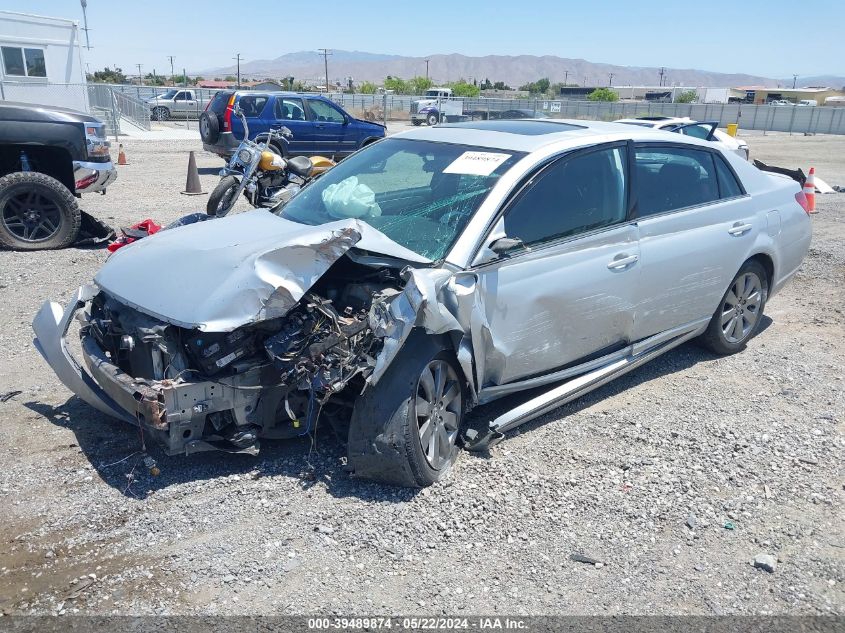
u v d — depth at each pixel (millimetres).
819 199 14820
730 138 13867
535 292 4168
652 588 3184
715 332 5754
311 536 3420
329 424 4258
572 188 4477
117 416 4148
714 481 4039
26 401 4785
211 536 3406
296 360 3600
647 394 5195
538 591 3137
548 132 4793
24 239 8930
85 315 4359
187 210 11883
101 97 27438
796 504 3855
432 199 4293
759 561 3344
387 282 3943
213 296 3521
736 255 5531
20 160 9234
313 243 3604
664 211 5016
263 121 16938
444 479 3926
